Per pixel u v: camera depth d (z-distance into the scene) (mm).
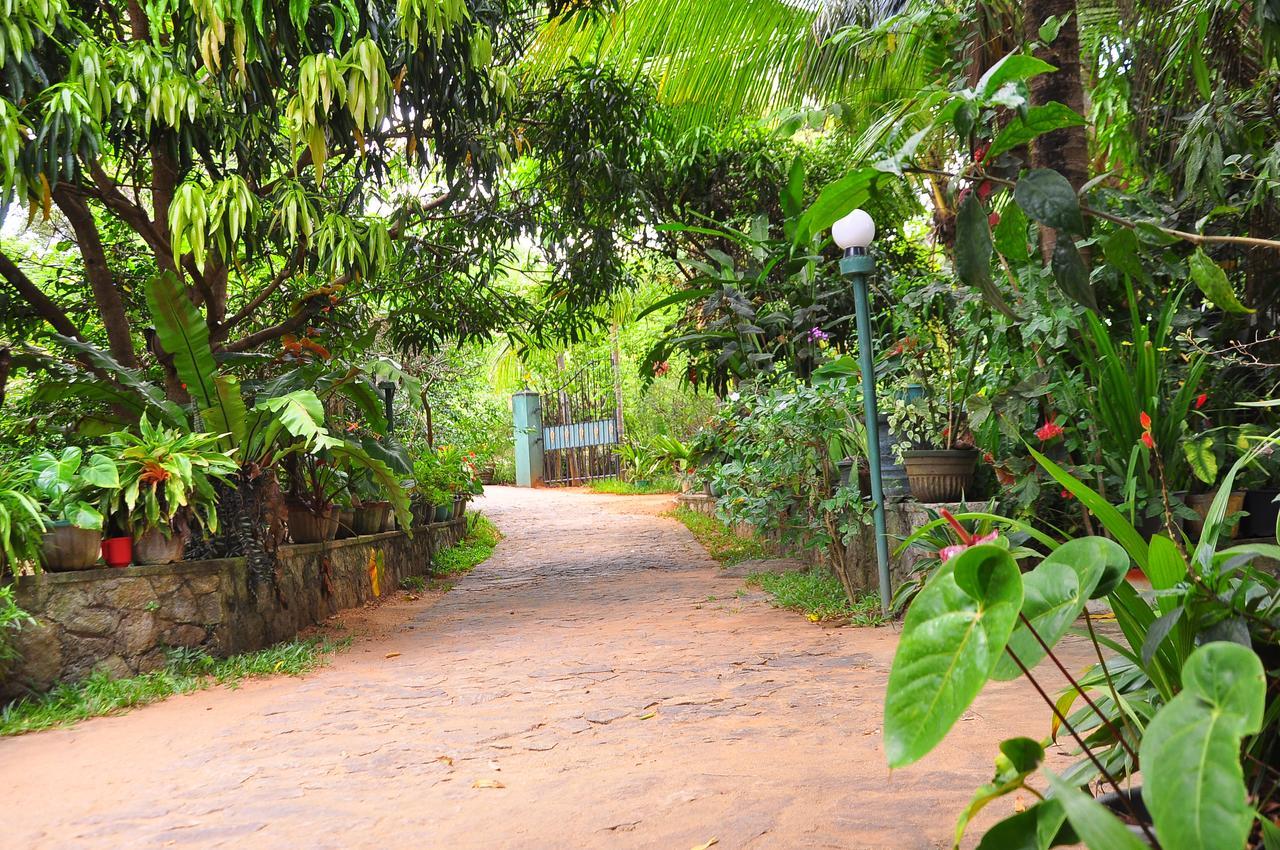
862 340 6012
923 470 5953
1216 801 1032
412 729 4000
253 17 5496
